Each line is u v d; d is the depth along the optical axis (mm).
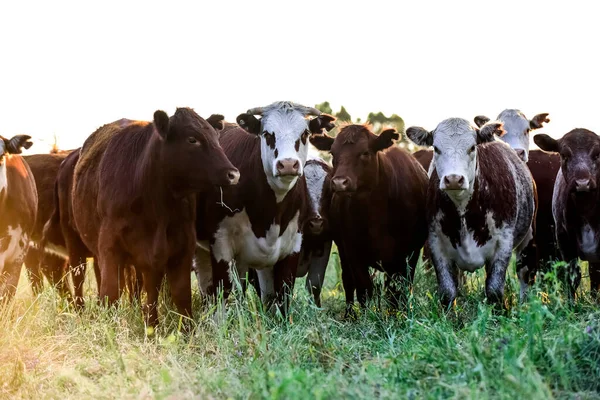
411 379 7254
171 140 10234
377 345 9289
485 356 7316
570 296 11375
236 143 11680
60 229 13430
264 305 11398
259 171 11203
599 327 7770
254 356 8141
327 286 16453
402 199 12086
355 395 6684
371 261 12367
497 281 11266
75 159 12703
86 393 7695
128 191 10406
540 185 14312
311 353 8391
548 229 14367
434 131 11141
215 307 10477
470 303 11828
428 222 11602
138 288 12328
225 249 11336
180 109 10445
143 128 10828
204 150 10234
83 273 12719
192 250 10656
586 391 6855
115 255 10531
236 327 9641
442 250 11531
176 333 10055
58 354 9016
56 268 13852
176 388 7309
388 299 11977
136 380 7750
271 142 10977
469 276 14633
